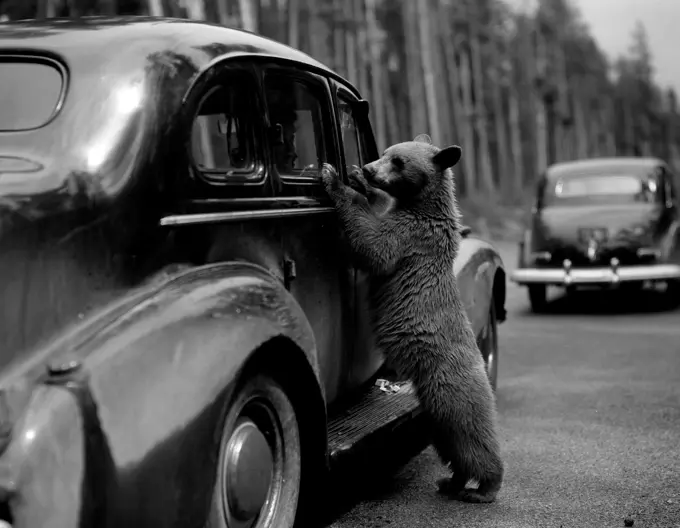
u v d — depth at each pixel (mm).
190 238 2770
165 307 2498
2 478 2041
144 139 2633
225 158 3121
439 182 3859
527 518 3701
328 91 4000
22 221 2275
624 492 4059
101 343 2314
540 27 78875
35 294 2291
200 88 2908
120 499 2170
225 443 2660
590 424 5430
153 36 2979
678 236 10969
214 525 2541
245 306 2750
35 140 2586
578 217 11055
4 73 2840
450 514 3758
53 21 3273
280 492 3057
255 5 24453
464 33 58969
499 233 33219
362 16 40750
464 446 3777
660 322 10203
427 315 3764
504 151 63312
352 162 4488
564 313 11391
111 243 2480
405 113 50188
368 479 4293
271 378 2955
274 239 3264
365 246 3686
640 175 11547
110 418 2193
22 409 2146
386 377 4633
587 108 89188
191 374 2396
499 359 7984
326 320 3693
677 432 5176
